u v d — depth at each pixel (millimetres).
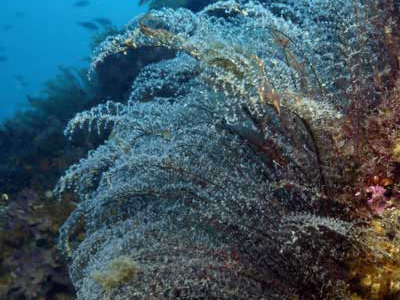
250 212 1803
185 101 2174
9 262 4812
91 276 1657
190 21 1946
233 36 2119
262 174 1929
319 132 1602
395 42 1998
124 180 2170
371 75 1987
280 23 1896
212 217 1856
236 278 1699
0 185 7883
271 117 1936
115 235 2012
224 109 1970
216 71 1505
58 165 7352
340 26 2066
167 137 1997
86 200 2199
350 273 1621
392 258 1487
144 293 1689
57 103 10156
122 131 2225
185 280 1646
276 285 1698
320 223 1475
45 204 5508
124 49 1769
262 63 1487
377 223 1628
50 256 4754
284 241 1662
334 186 1743
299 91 1708
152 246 1797
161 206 2066
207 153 2018
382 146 1782
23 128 10016
